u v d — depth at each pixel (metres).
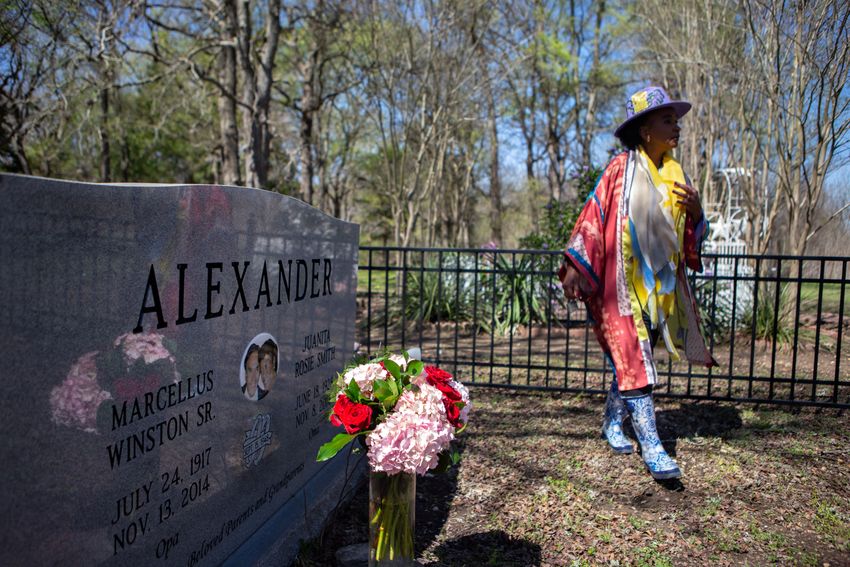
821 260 5.18
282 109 24.73
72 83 11.52
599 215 3.71
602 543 3.07
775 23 7.02
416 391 2.46
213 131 21.20
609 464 4.05
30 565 1.63
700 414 5.17
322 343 3.65
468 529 3.23
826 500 3.52
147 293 2.04
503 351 8.06
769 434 4.64
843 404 5.15
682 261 3.84
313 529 3.04
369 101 17.89
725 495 3.59
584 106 31.06
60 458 1.71
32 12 8.88
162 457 2.14
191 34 13.31
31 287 1.61
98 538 1.85
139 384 2.01
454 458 2.56
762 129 8.93
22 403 1.59
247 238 2.69
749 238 8.80
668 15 10.00
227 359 2.55
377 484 2.52
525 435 4.64
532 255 5.99
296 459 3.29
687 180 3.80
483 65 16.44
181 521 2.26
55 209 1.67
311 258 3.44
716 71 9.02
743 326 8.38
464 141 27.11
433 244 18.02
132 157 26.62
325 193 32.59
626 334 3.67
